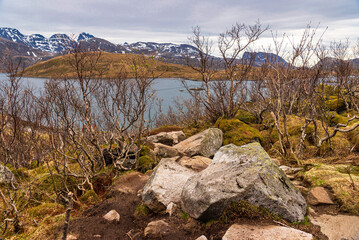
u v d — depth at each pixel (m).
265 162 5.35
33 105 9.39
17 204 7.03
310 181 6.13
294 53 8.25
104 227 5.25
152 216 5.95
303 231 4.25
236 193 4.82
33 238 4.77
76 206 6.71
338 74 15.39
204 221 5.11
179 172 7.04
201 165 8.70
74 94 8.09
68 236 4.69
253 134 12.50
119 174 9.05
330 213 4.94
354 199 4.98
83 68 8.01
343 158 7.84
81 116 8.52
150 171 9.24
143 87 8.94
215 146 11.95
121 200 6.84
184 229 5.11
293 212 4.71
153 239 4.93
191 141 12.11
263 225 4.50
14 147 9.20
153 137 14.12
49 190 7.65
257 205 4.76
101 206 6.49
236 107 18.02
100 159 9.34
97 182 8.59
